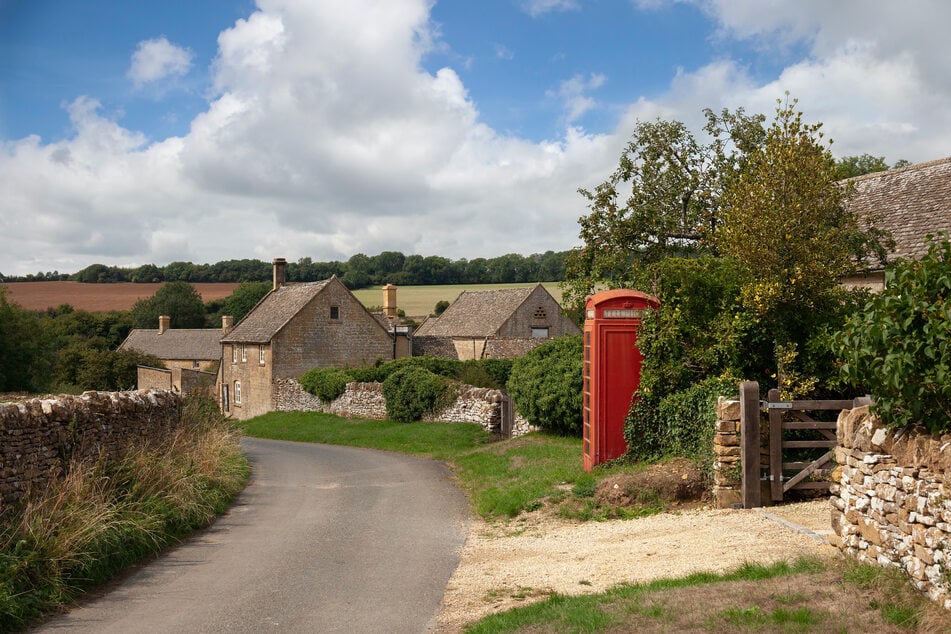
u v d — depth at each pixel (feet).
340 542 34.04
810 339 39.04
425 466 65.05
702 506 34.99
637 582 23.71
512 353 158.51
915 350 18.76
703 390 39.32
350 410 115.24
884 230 49.52
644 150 72.64
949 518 17.98
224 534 36.52
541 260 369.09
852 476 23.15
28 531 26.84
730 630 17.60
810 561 22.88
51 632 22.31
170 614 23.75
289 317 150.41
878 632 16.81
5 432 28.96
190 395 68.13
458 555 30.94
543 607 21.63
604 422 43.04
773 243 38.58
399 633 21.35
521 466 53.31
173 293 309.63
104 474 35.45
